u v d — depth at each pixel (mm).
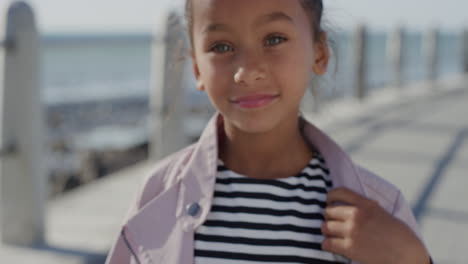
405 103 8578
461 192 3881
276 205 1188
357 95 8320
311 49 1229
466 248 2918
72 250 3078
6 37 2961
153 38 3559
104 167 6547
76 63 48625
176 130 3623
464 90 10594
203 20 1163
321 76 1487
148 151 7328
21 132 3049
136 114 11828
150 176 1344
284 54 1132
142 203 1322
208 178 1235
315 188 1222
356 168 1226
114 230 3395
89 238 3266
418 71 20656
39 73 3086
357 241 1096
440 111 7750
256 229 1170
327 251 1160
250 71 1097
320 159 1284
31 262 2906
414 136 5930
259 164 1246
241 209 1194
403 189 3980
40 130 3143
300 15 1179
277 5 1121
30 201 3113
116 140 8883
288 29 1135
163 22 3475
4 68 2994
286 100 1149
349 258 1125
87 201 3979
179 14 1515
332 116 6559
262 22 1113
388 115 7336
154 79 3600
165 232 1220
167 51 3467
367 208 1132
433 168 4570
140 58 56688
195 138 7203
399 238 1090
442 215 3412
